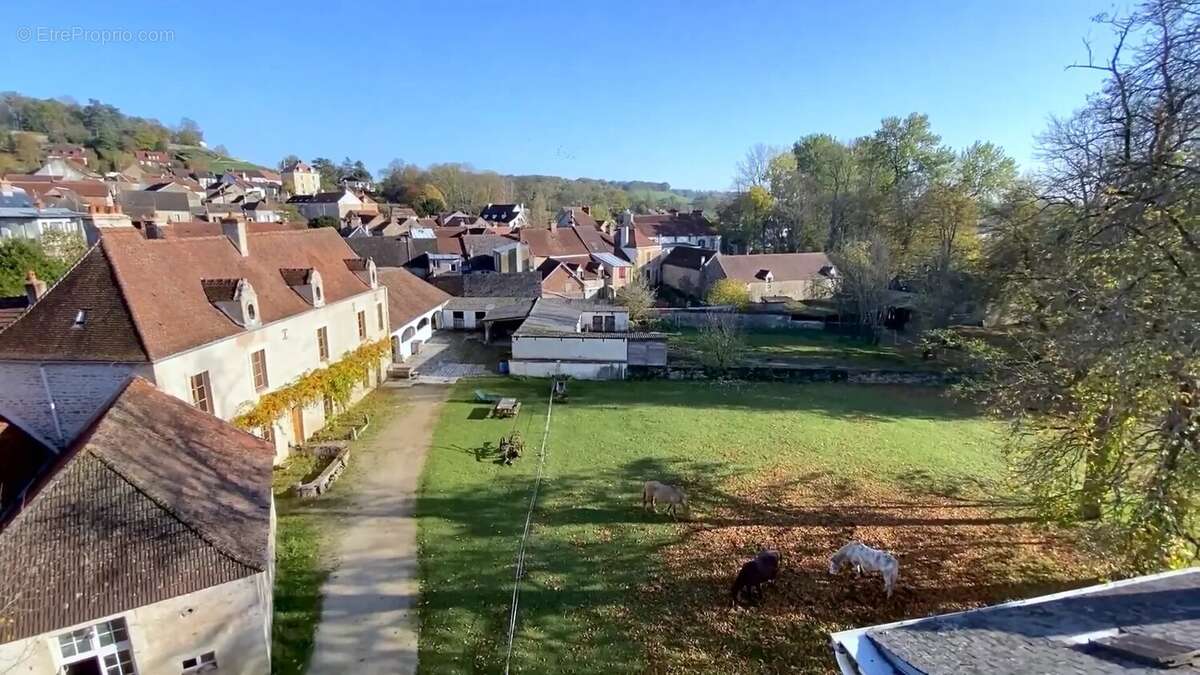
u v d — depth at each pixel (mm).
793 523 21438
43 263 36938
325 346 31344
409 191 146250
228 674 13750
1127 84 14680
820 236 85688
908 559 19094
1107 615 9422
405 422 31219
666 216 107062
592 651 15016
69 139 137125
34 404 20266
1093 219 15516
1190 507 13828
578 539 20109
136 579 12617
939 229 54625
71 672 12562
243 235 28297
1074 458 18984
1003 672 7664
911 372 40500
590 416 32656
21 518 12727
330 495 23047
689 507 22516
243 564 13484
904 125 75500
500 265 65562
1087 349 14008
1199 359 12141
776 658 14789
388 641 15258
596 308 49562
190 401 21625
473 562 18688
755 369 40875
